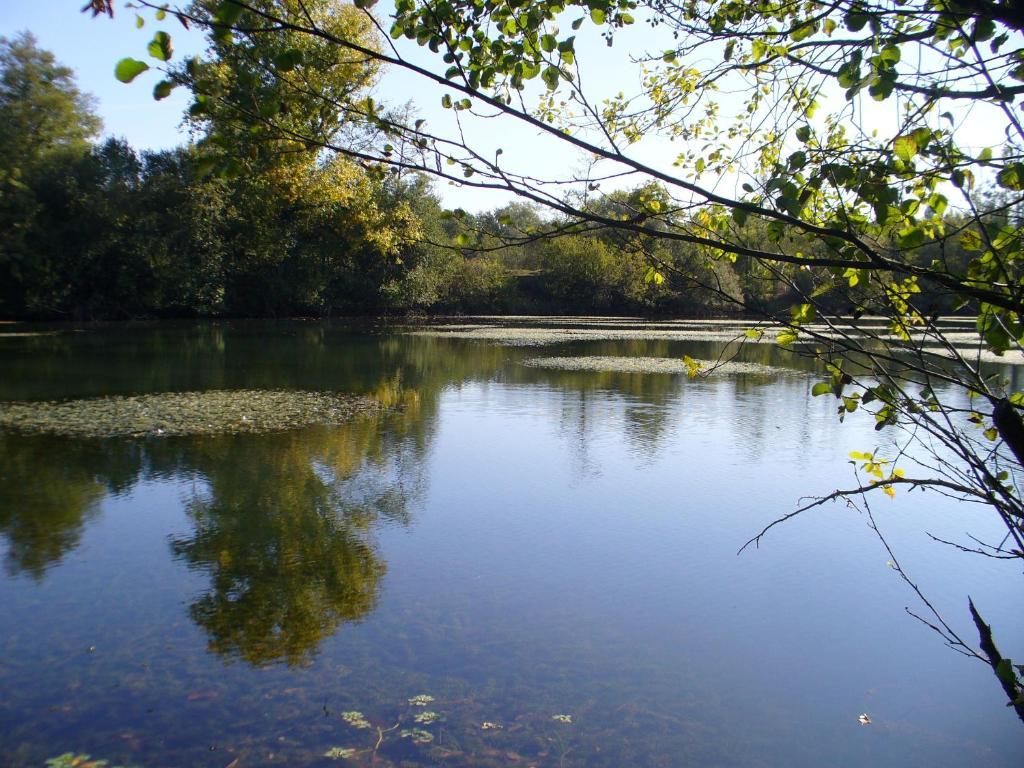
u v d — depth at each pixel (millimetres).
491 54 2406
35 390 17734
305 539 8273
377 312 54281
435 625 6281
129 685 5281
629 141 3822
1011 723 5023
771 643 6051
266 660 5668
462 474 11000
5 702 5055
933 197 2453
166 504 9406
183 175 41125
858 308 2752
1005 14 1924
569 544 8188
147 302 43125
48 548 7914
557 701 5172
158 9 1802
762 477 10914
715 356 29281
